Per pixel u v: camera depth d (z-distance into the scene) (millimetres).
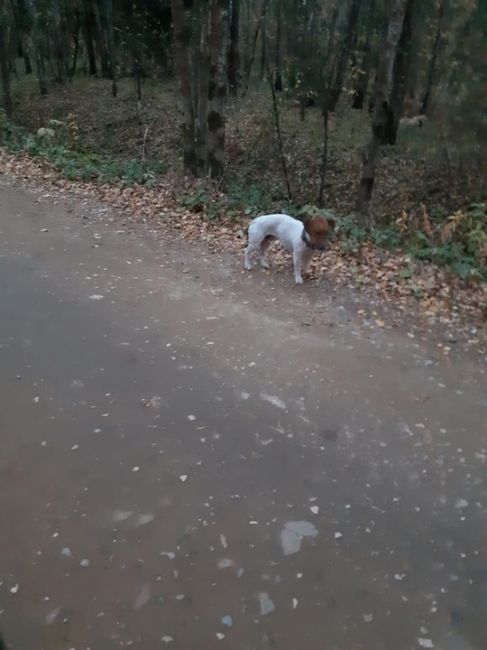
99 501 1285
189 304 2205
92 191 3689
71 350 1859
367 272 2547
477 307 2262
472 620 1050
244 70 9695
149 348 1887
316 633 1017
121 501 1288
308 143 7199
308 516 1265
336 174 6574
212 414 1579
